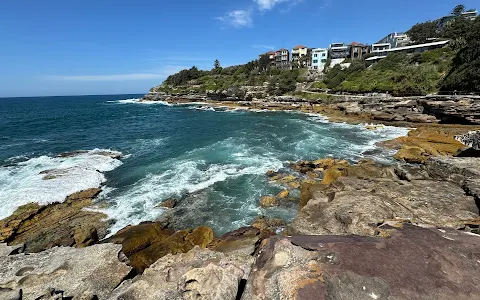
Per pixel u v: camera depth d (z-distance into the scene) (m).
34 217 14.66
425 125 36.94
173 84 119.44
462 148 22.42
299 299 3.70
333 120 46.28
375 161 23.72
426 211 9.26
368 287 3.81
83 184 18.39
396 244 4.86
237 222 14.49
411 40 87.75
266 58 114.81
